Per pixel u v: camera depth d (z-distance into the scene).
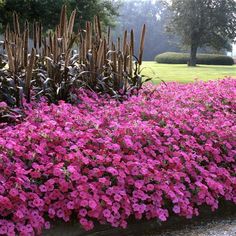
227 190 3.38
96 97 4.70
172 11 38.00
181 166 3.24
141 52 5.21
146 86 5.60
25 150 3.00
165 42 51.09
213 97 5.07
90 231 2.80
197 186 3.19
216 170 3.43
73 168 2.75
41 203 2.62
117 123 3.54
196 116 4.11
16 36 4.70
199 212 3.28
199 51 54.19
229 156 3.71
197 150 3.60
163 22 50.78
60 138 3.13
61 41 4.79
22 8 15.31
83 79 4.93
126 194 2.87
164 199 3.09
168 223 3.12
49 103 4.41
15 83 4.23
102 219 2.76
